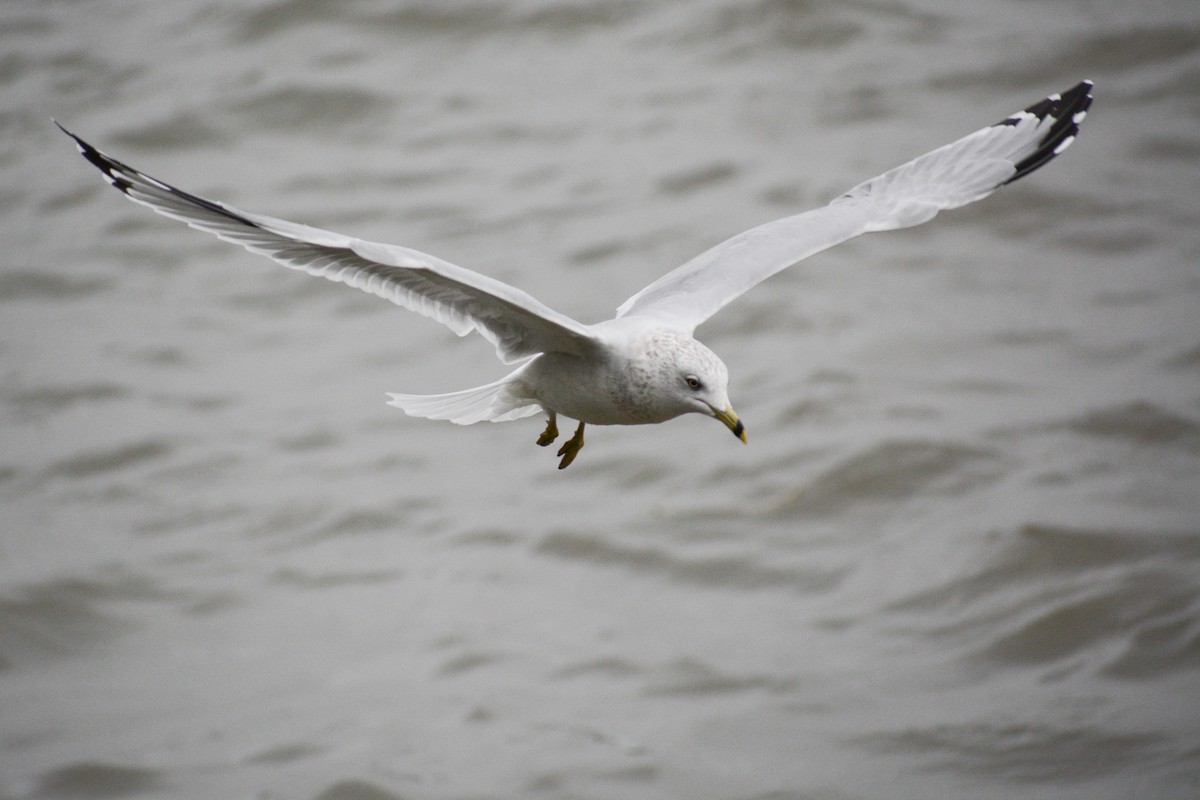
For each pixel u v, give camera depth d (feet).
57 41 81.46
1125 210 66.69
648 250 64.85
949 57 76.33
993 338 59.82
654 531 51.85
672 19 79.56
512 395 28.96
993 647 45.42
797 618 47.67
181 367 61.46
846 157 69.62
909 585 48.47
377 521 53.31
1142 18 78.23
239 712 45.83
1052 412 55.26
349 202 69.56
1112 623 45.73
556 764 42.29
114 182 24.13
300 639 48.60
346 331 63.62
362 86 76.48
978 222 67.10
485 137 73.15
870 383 57.41
